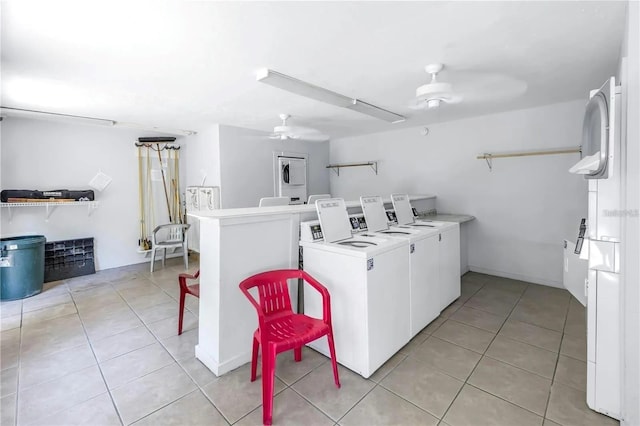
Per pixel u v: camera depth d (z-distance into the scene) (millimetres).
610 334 1556
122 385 1912
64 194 4031
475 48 1982
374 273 1966
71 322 2818
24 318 2918
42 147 3990
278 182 5121
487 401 1724
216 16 1551
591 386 1628
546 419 1584
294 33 1748
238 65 2197
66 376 2008
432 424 1567
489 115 3893
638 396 1307
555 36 1833
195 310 3080
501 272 3947
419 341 2389
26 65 2135
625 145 1457
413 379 1928
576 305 3029
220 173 4402
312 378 1955
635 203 1302
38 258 3592
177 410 1692
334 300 2102
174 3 1431
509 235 3854
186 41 1820
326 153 5941
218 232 1951
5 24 1590
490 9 1537
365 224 2748
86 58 2033
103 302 3305
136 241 4863
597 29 1751
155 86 2623
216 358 2010
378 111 3602
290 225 2371
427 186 4555
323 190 5902
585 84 2732
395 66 2254
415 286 2424
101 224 4516
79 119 3854
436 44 1916
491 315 2834
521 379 1912
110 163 4566
